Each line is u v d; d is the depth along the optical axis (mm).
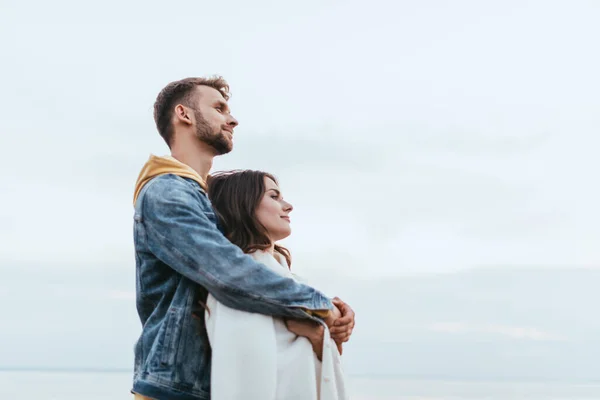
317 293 2414
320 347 2402
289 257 2770
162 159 2609
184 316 2426
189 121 2723
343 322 2477
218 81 2832
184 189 2504
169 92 2775
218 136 2736
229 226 2570
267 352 2297
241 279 2312
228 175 2670
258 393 2258
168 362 2383
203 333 2443
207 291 2473
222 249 2355
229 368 2277
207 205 2568
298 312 2344
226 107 2811
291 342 2379
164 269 2523
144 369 2418
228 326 2318
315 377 2369
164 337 2408
